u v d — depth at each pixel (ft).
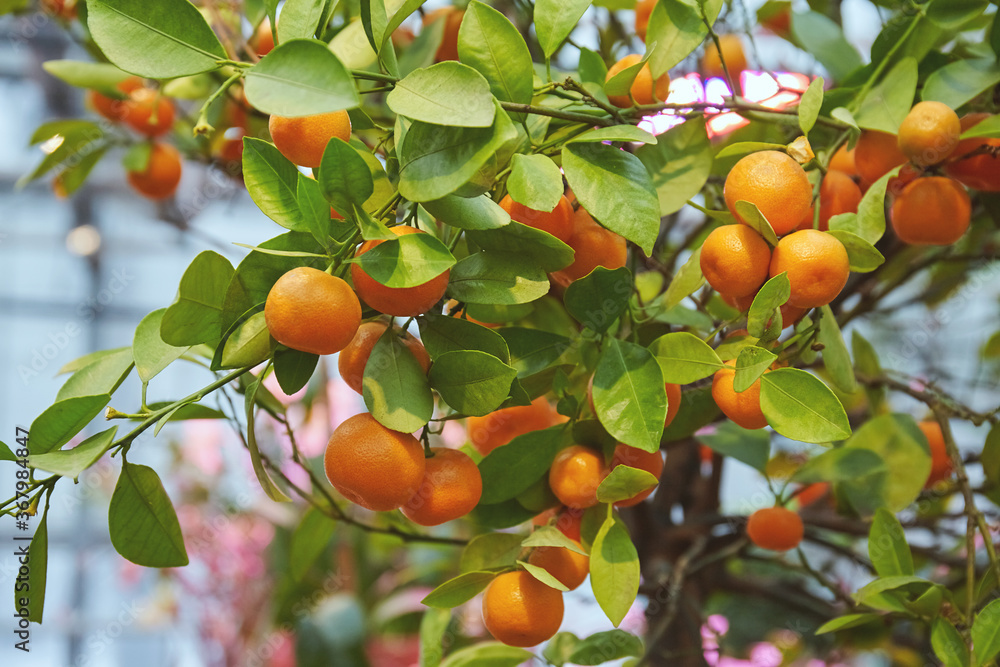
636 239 2.71
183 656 7.72
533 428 3.07
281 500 2.65
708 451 4.09
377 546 5.07
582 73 2.97
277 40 2.72
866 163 3.03
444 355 2.67
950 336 5.00
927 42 3.05
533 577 2.84
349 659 5.08
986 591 3.03
